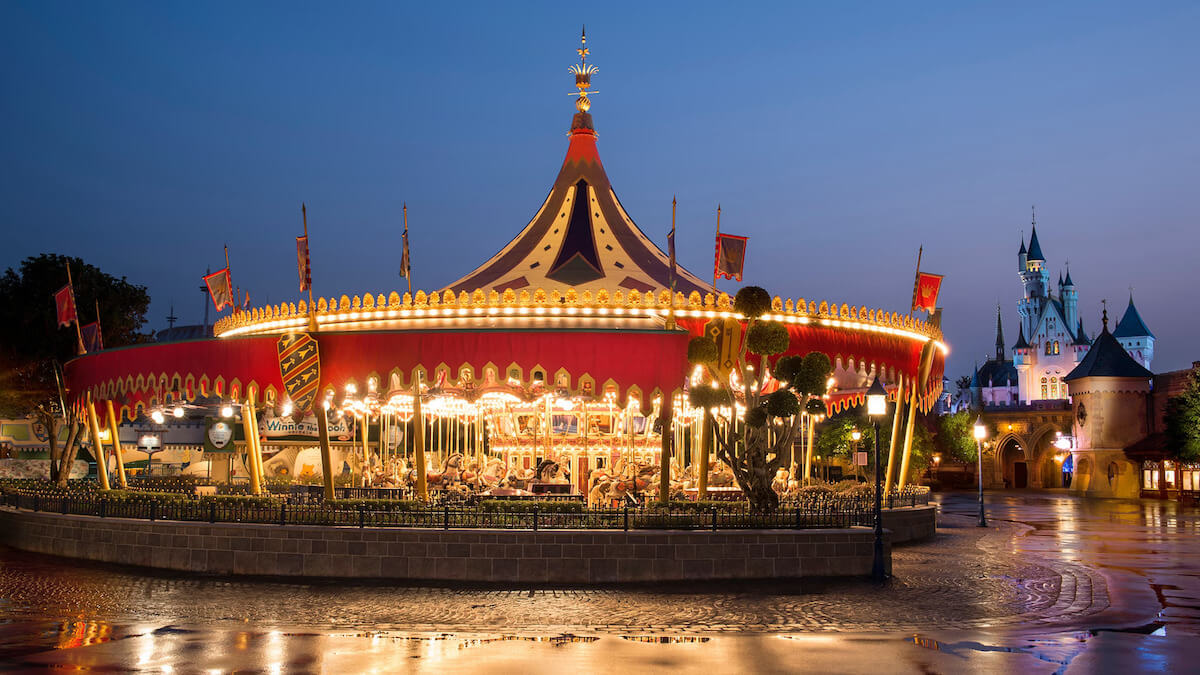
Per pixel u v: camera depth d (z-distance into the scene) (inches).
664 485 971.3
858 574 863.1
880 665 504.4
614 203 1393.9
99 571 896.3
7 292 1891.0
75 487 1445.6
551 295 1112.8
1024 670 494.9
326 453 1010.7
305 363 995.9
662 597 751.1
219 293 1286.9
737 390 1150.3
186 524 904.3
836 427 3307.1
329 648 547.2
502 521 867.4
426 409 1478.8
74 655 521.0
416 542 843.4
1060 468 4097.0
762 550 850.1
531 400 1266.0
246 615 664.4
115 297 1982.0
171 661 507.2
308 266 1052.5
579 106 1441.9
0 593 763.4
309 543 858.8
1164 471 2795.3
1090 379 3171.8
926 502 1382.9
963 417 4207.7
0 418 2308.1
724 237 1130.7
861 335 1222.9
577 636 588.7
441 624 632.4
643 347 961.5
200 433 2331.4
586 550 831.7
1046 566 968.9
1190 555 1087.6
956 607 706.2
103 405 1327.5
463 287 1277.1
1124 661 517.7
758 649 546.9
